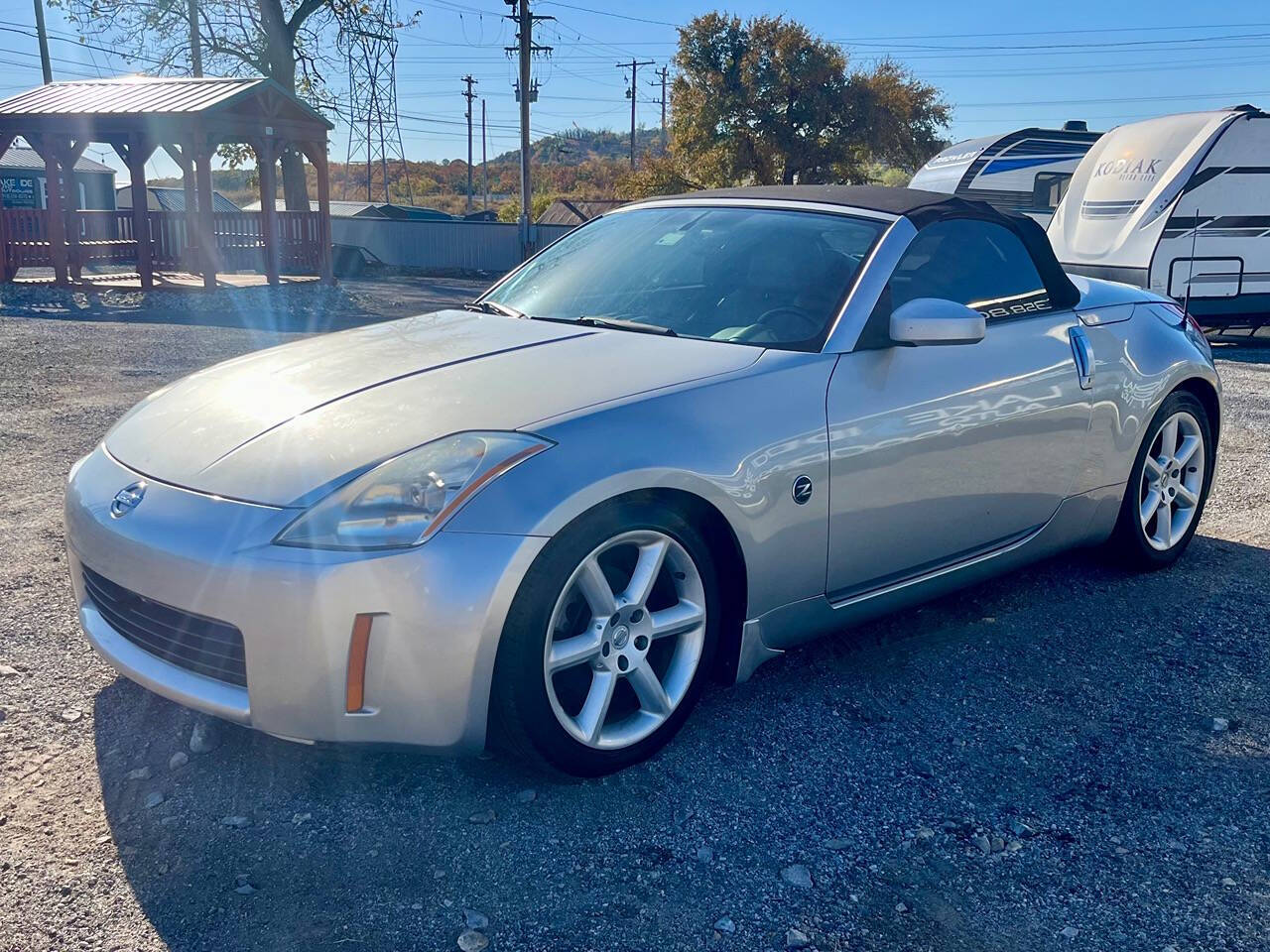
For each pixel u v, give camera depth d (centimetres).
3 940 212
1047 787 279
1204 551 473
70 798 261
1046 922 228
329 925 220
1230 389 935
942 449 335
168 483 268
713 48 4041
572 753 265
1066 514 394
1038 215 1898
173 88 1834
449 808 262
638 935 220
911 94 4016
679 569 284
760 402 294
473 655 245
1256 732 311
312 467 257
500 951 214
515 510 247
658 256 378
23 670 325
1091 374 388
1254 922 228
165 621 262
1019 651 363
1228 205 1300
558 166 11206
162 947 212
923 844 254
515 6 3175
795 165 4022
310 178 7281
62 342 1115
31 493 513
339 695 244
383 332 357
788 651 352
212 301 1692
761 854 248
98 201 4141
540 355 309
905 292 348
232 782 270
